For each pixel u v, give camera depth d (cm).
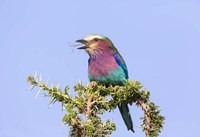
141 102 1109
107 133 908
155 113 990
